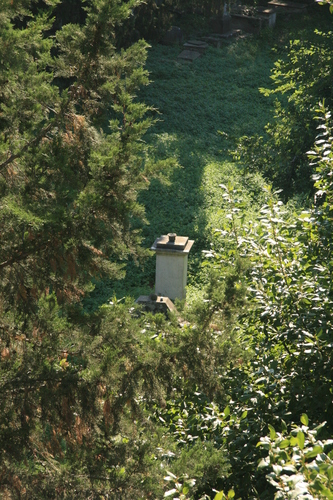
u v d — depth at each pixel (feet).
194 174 122.62
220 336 31.94
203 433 31.71
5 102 31.71
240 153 96.84
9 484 28.94
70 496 28.94
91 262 30.30
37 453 31.14
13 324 32.17
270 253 34.65
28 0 31.94
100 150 30.71
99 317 31.45
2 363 31.35
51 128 32.96
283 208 37.68
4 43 30.50
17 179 31.48
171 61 181.37
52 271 31.07
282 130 94.27
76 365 31.58
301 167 92.22
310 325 31.22
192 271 91.35
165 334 32.42
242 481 29.25
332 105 89.51
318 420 31.09
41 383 29.58
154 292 84.64
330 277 32.22
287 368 32.30
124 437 31.55
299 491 17.67
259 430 29.76
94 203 28.53
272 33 213.46
